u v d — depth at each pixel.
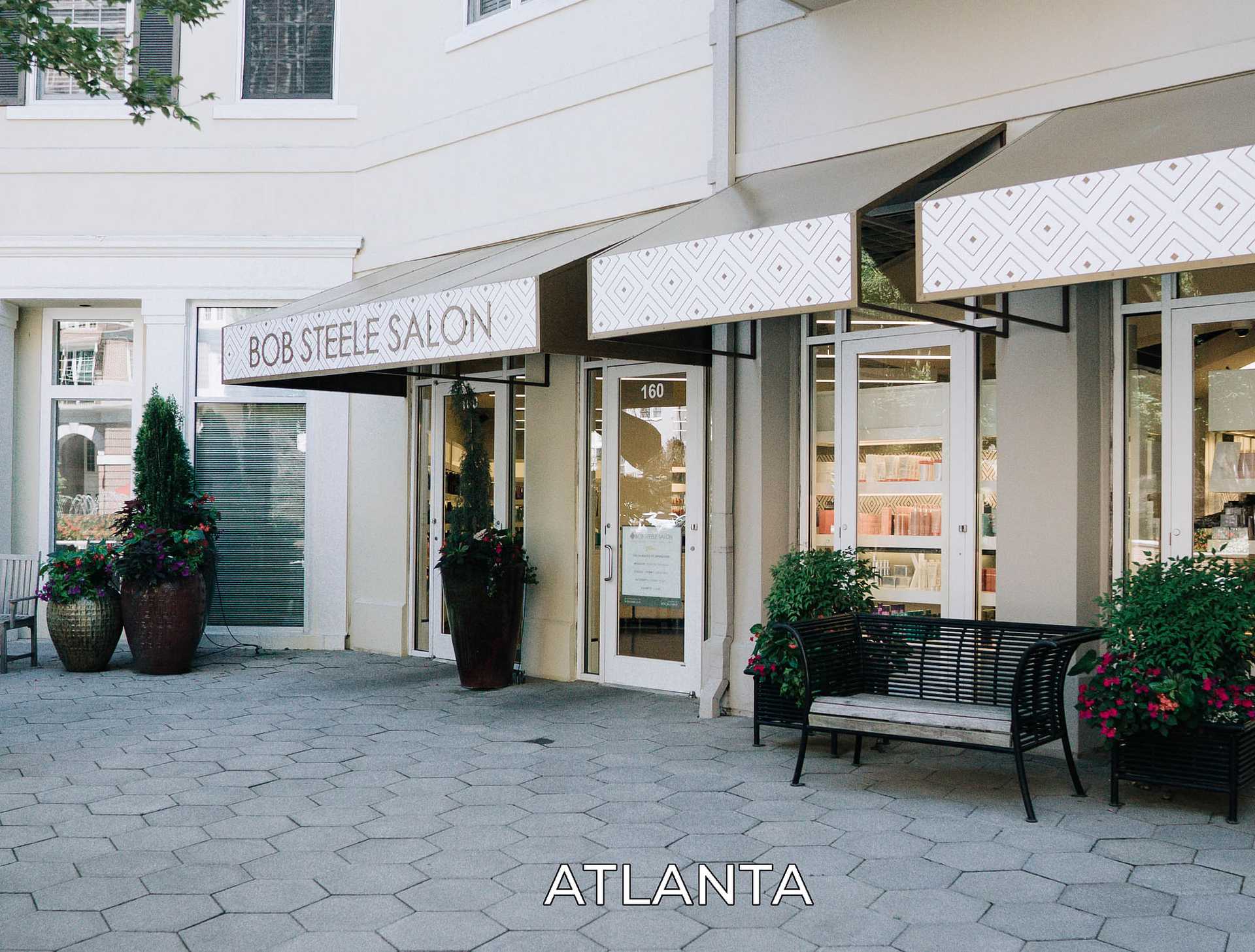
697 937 3.89
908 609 7.34
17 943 3.83
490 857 4.71
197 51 11.09
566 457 9.20
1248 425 6.08
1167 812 5.29
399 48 10.58
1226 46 5.74
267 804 5.52
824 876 4.46
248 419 11.10
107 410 11.70
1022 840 4.88
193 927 3.97
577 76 9.00
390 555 10.70
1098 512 6.43
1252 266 6.07
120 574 9.41
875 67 7.12
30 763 6.37
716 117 7.92
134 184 11.13
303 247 10.84
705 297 5.75
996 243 4.74
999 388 6.57
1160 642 5.18
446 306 7.09
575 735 7.07
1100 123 5.72
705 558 8.30
